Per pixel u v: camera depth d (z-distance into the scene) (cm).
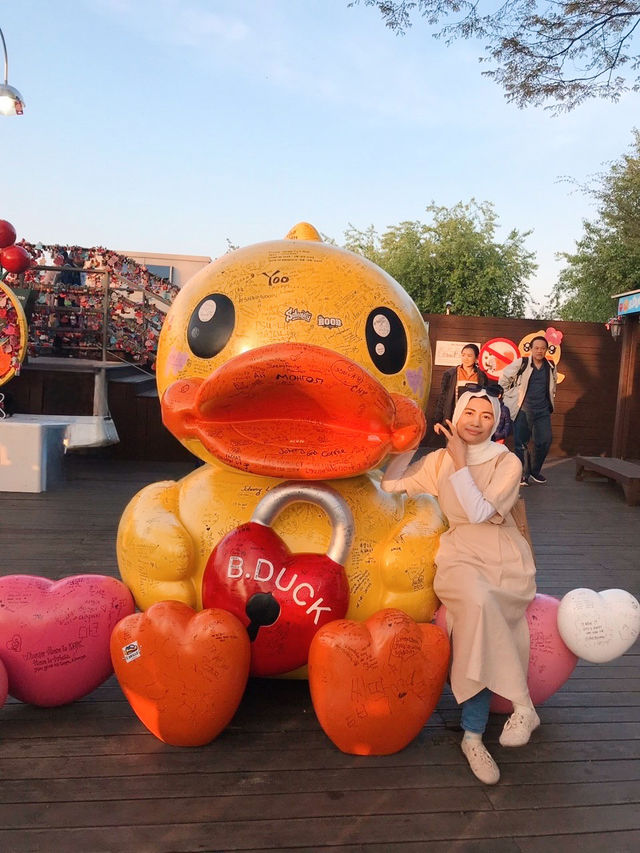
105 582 281
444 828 223
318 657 246
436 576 268
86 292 958
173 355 276
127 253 1305
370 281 279
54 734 267
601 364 1180
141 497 289
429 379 297
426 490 282
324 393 234
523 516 283
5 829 213
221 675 244
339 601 258
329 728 251
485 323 1165
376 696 246
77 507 658
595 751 275
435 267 2628
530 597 264
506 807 235
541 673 276
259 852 208
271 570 254
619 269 2191
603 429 1190
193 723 248
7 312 745
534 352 875
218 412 245
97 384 912
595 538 633
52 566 475
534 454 907
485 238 2655
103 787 235
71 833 213
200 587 269
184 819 221
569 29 869
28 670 264
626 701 321
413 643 248
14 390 941
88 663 272
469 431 269
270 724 280
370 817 226
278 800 232
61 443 802
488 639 246
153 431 958
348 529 259
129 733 270
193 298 279
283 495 259
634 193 2094
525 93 941
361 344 265
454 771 254
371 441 246
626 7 841
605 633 267
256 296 265
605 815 234
